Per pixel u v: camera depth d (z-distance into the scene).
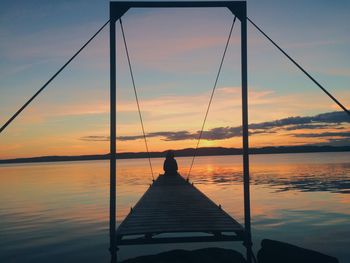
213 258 3.81
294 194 13.05
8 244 6.44
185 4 3.80
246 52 3.77
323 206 10.19
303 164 41.06
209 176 24.38
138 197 13.21
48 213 10.05
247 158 3.72
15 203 12.45
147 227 3.75
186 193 6.83
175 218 4.21
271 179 20.30
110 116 3.61
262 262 4.11
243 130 3.73
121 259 5.57
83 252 5.86
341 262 5.06
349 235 6.64
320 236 6.61
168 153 11.28
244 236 3.69
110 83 3.62
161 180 9.74
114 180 3.60
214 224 3.87
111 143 3.61
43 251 5.95
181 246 6.23
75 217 9.24
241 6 3.81
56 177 29.69
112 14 3.69
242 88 3.74
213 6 3.81
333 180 18.77
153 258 3.78
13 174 38.16
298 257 3.90
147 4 3.74
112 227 3.58
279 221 8.09
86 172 38.16
